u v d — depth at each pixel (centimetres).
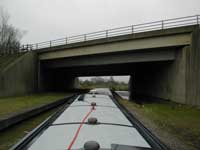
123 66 3528
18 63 2756
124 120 461
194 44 1766
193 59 1764
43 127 386
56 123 416
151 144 315
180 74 1972
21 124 1030
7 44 5288
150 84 3044
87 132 348
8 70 2548
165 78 2377
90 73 4769
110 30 2488
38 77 3272
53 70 3953
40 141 306
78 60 3023
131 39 2286
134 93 4278
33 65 3136
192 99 1756
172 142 736
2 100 2005
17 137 784
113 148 281
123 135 345
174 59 2142
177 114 1398
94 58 2836
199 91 1666
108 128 379
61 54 3011
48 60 3338
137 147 293
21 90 2803
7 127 905
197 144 718
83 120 438
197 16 1916
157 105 1970
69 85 5416
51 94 2905
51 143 297
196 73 1714
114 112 563
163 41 2072
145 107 1788
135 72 4216
